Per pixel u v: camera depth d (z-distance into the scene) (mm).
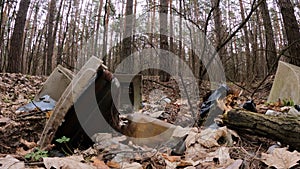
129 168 1375
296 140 1515
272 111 2225
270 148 1615
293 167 1344
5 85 4582
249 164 1412
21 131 1882
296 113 2084
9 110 2592
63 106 1614
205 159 1484
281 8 5008
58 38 15562
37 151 1552
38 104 2510
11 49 8117
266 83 4973
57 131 1654
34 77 6281
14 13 9789
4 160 1312
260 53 9867
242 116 1731
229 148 1594
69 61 11484
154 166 1455
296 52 4629
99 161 1429
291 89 3100
